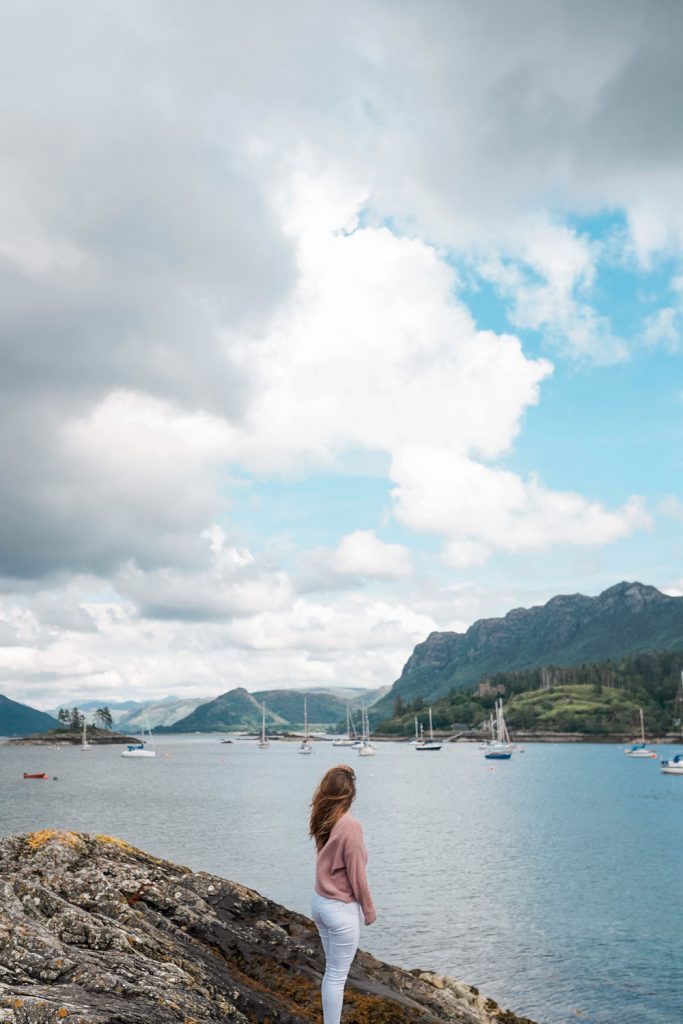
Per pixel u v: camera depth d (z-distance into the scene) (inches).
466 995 796.0
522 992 1160.8
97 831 2925.7
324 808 363.9
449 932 1461.6
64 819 3400.6
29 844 593.6
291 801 4340.6
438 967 1268.5
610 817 3496.6
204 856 2298.2
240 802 4291.3
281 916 643.5
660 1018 1065.5
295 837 2731.3
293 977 536.1
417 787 5629.9
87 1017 304.8
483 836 2829.7
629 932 1456.7
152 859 652.1
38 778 6884.8
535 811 3791.8
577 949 1353.3
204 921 560.1
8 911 395.9
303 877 1956.2
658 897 1738.4
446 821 3351.4
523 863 2203.5
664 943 1386.6
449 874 2032.5
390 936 1435.8
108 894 532.1
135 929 479.5
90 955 399.9
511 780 6378.0
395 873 2050.9
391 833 2933.1
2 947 367.2
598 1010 1093.8
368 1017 513.3
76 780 6584.6
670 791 5128.0
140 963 414.9
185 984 407.2
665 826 3117.6
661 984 1188.5
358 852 354.3
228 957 538.0
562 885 1877.5
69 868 572.4
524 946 1370.6
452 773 7500.0
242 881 1908.2
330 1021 346.3
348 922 350.3
